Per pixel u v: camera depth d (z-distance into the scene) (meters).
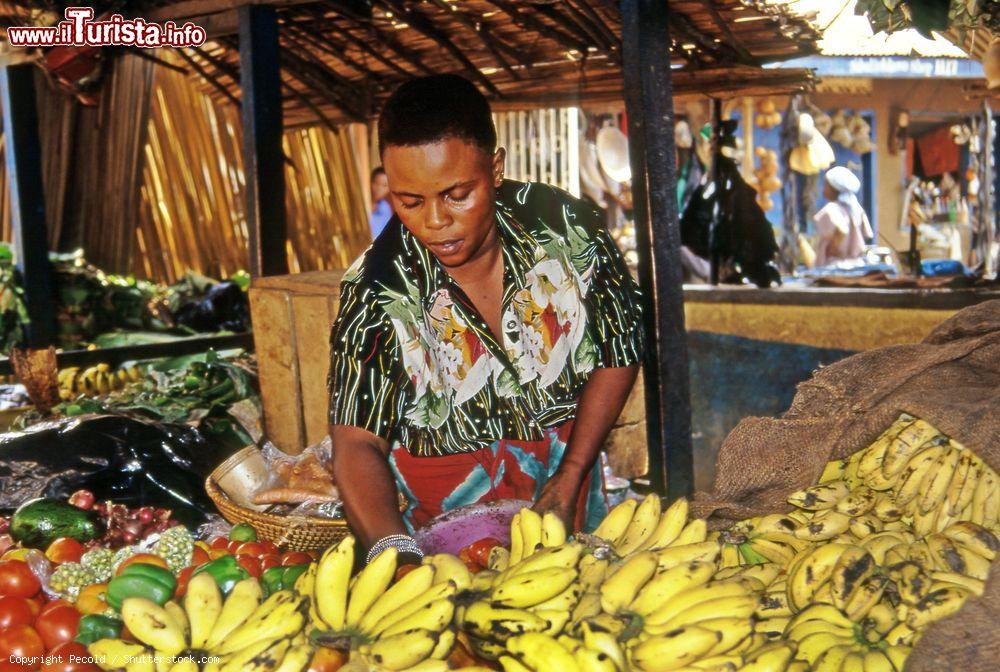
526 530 1.92
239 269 7.87
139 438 3.57
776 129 9.94
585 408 2.29
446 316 2.22
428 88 1.89
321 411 3.74
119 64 7.21
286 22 4.92
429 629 1.57
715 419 5.25
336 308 3.63
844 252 7.94
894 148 10.70
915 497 2.10
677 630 1.60
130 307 6.40
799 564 1.91
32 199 5.85
